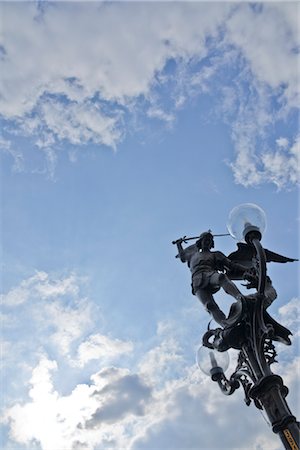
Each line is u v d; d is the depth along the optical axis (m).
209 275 8.91
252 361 7.80
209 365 8.91
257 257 8.60
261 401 7.46
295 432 6.99
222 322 8.35
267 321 8.03
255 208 8.84
